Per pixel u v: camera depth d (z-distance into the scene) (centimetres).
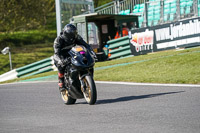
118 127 1917
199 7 7375
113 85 3975
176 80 3747
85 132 1864
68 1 8381
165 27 6262
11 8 12825
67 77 2758
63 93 2973
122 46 6988
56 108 2759
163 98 2789
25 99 3450
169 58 5259
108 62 6431
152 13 8156
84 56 2611
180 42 6081
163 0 7800
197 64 4581
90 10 9344
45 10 13950
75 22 7619
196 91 3027
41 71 7250
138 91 3334
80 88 2709
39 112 2636
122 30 7512
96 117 2241
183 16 7475
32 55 12519
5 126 2195
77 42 2814
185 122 1917
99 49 7562
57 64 2794
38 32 16050
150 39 6469
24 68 7900
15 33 15612
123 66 5416
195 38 5875
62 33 2750
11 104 3192
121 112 2336
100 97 3169
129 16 7594
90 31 7875
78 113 2441
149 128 1839
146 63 5259
